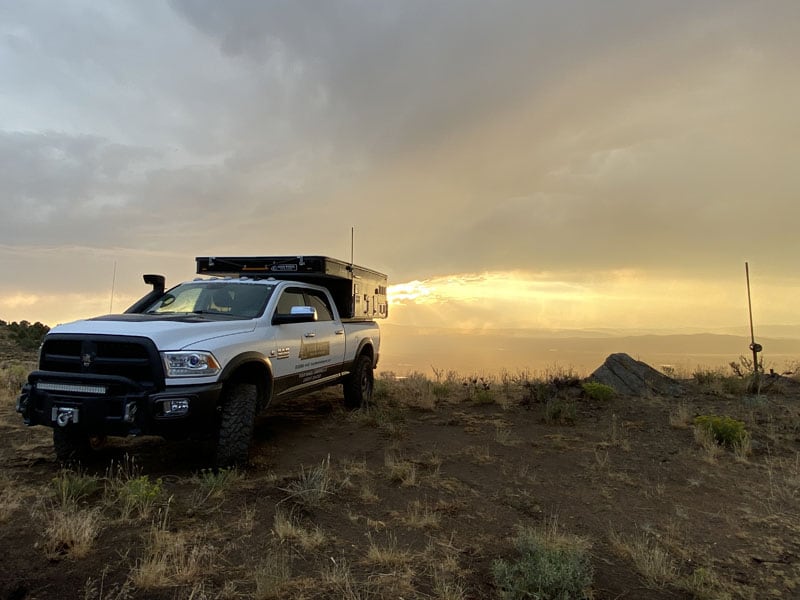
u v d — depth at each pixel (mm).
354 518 3965
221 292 6363
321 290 7617
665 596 3014
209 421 4727
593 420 7574
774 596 3041
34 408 4656
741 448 5953
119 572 2965
